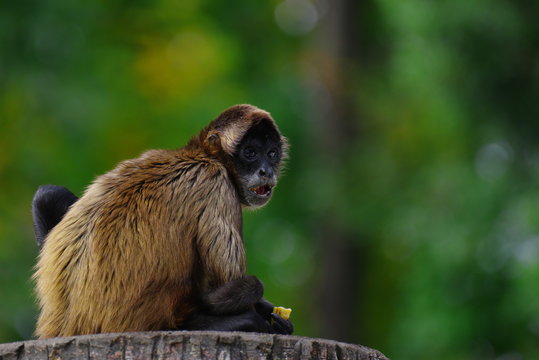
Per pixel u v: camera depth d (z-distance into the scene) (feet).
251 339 30.42
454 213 81.30
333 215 95.86
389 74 100.32
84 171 82.53
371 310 103.19
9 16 80.74
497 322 79.05
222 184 36.29
